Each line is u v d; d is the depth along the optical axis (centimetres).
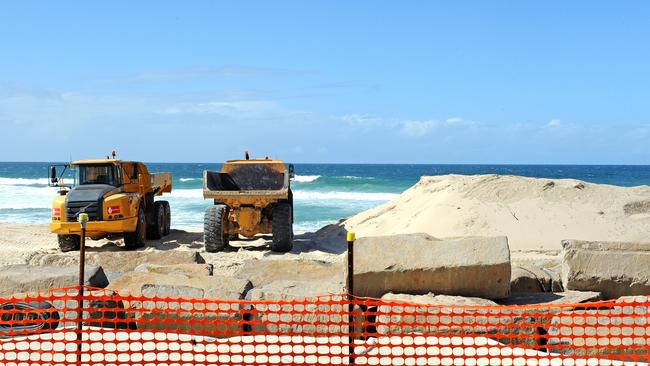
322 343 632
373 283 762
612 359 624
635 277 812
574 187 1805
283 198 1541
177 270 916
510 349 630
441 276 754
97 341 600
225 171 1744
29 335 688
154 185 1777
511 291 830
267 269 958
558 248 1474
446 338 659
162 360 607
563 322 673
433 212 1747
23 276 806
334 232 1881
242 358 597
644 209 1675
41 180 6075
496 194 1773
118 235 1702
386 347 643
